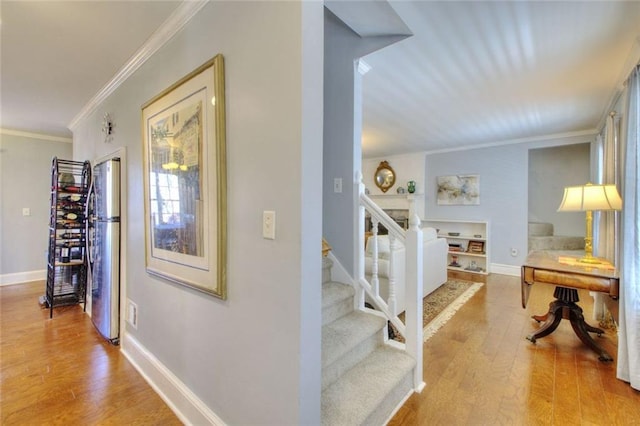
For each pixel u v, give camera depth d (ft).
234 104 4.49
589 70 8.48
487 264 17.22
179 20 5.52
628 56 7.66
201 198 5.10
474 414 5.69
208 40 4.99
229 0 4.57
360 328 6.50
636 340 6.48
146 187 6.80
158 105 6.27
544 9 5.95
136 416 5.70
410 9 5.99
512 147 16.89
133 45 6.51
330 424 4.50
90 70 7.69
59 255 11.71
